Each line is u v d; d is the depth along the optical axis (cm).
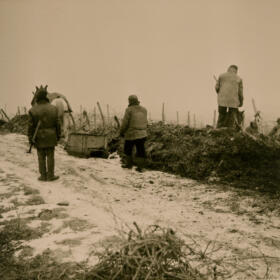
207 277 418
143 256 373
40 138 793
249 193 857
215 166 980
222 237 581
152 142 1113
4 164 909
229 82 1137
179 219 655
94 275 388
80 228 544
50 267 440
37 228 548
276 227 645
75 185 790
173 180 949
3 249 496
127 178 933
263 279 438
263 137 1106
